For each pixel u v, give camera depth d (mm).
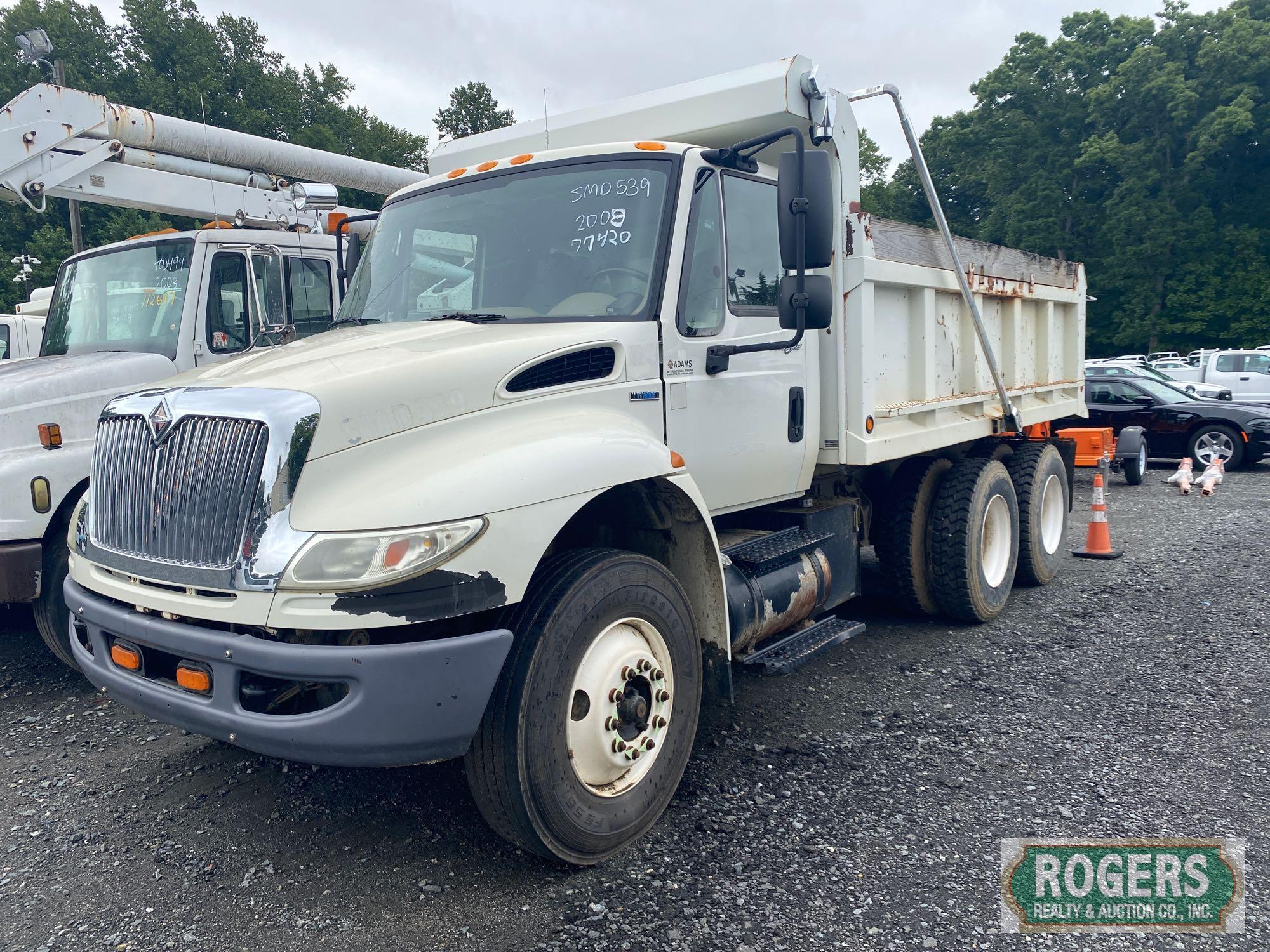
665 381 3971
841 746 4461
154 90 35500
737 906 3131
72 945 3016
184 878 3414
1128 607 6898
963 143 53781
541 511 3098
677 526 3977
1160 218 44562
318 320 6977
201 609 2971
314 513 2883
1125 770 4129
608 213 4129
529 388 3455
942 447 6293
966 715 4848
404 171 9805
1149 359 39000
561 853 3260
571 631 3205
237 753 4570
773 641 4824
